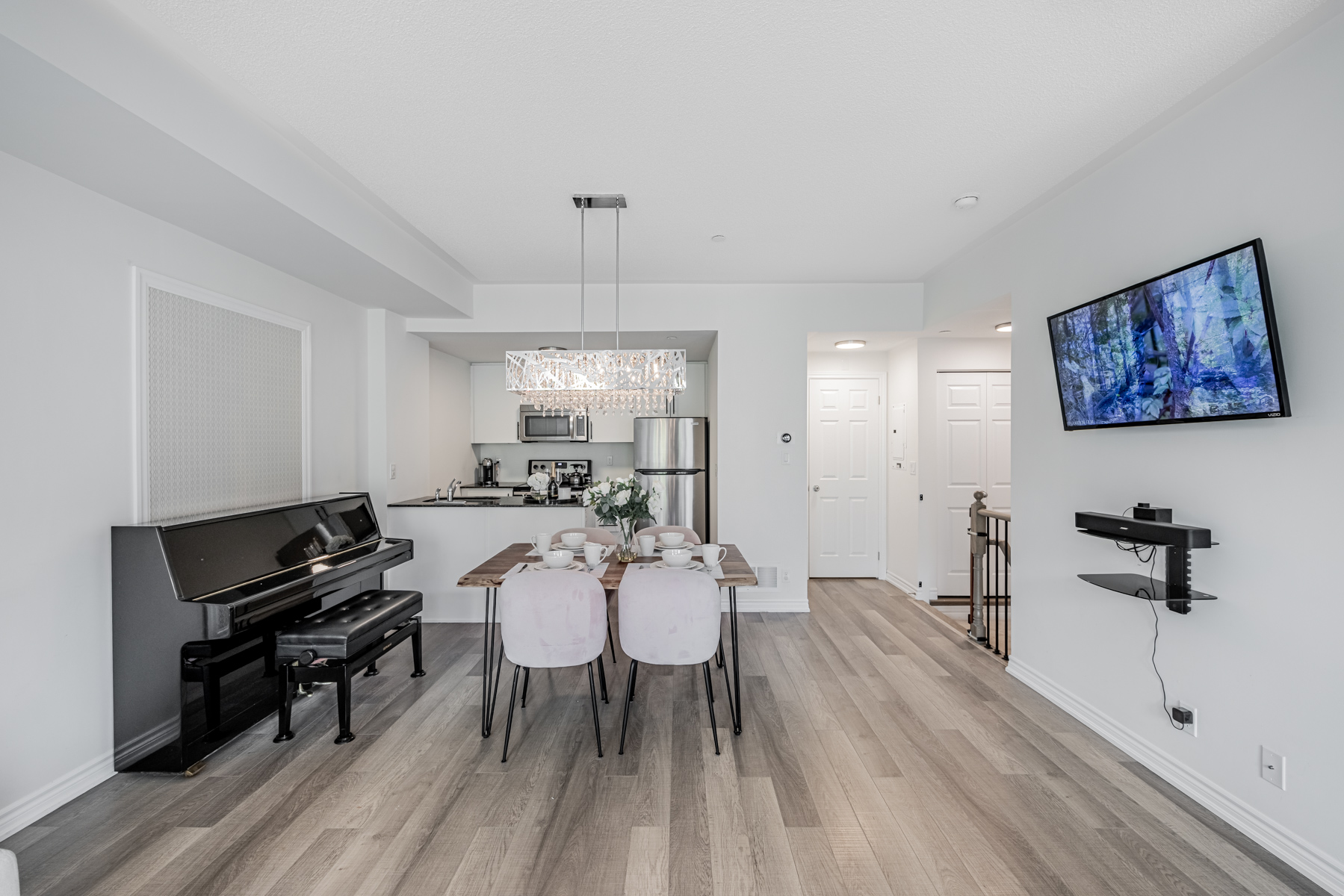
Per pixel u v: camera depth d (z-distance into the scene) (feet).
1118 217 7.93
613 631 13.62
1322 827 5.42
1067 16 5.23
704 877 5.60
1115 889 5.42
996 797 6.85
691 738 8.32
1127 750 7.78
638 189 8.91
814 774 7.37
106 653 7.30
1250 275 5.73
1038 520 9.77
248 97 6.51
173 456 8.39
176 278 8.38
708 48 5.64
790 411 14.70
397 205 9.56
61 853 5.90
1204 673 6.65
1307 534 5.53
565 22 5.26
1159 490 7.27
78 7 4.97
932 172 8.39
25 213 6.43
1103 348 7.79
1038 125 7.11
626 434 19.57
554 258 12.46
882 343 16.16
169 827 6.33
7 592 6.28
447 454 17.81
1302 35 5.50
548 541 10.12
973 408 15.83
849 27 5.35
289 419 10.95
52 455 6.72
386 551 10.61
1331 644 5.34
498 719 8.93
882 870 5.69
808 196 9.18
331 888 5.46
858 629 13.28
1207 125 6.59
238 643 7.84
